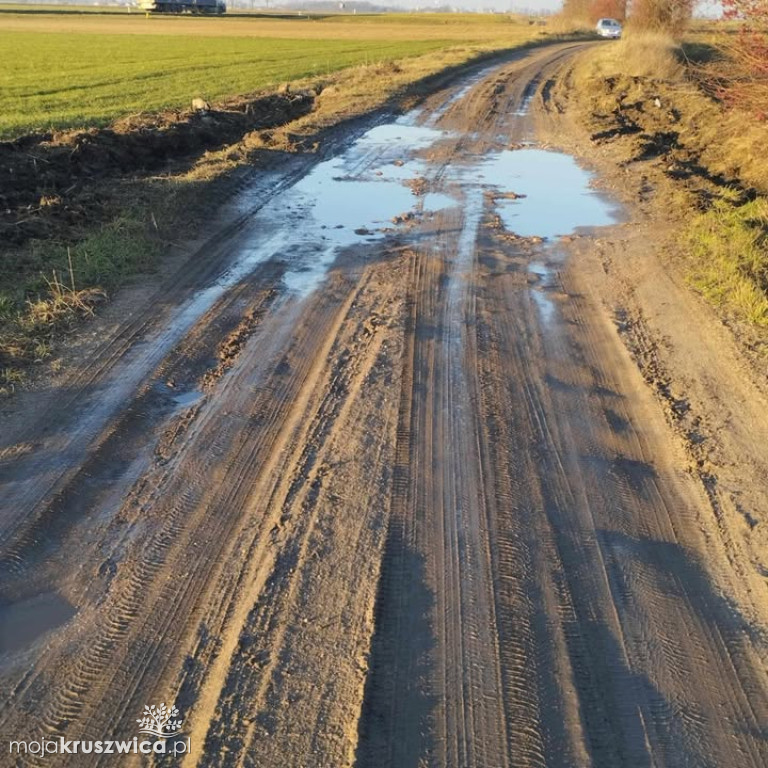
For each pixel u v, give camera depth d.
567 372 6.32
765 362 6.49
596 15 72.00
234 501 4.58
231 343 6.70
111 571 3.99
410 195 12.22
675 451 5.23
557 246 9.68
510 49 44.84
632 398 5.94
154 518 4.41
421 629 3.67
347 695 3.29
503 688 3.37
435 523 4.42
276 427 5.39
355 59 40.19
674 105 21.19
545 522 4.48
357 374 6.17
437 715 3.22
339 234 10.04
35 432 5.18
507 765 3.02
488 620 3.74
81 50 44.78
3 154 11.87
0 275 7.78
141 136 14.55
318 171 13.91
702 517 4.56
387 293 7.93
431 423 5.46
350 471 4.88
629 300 7.90
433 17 124.19
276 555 4.12
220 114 18.42
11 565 4.00
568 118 20.36
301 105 23.17
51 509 4.43
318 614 3.73
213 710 3.20
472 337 6.91
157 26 77.81
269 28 79.12
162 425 5.38
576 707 3.30
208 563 4.06
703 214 10.73
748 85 12.83
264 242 9.62
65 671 3.38
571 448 5.23
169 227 9.83
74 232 9.32
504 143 16.97
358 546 4.21
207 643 3.55
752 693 3.40
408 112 21.66
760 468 5.03
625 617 3.80
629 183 13.16
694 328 7.18
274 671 3.40
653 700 3.35
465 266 8.83
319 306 7.57
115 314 7.21
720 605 3.90
